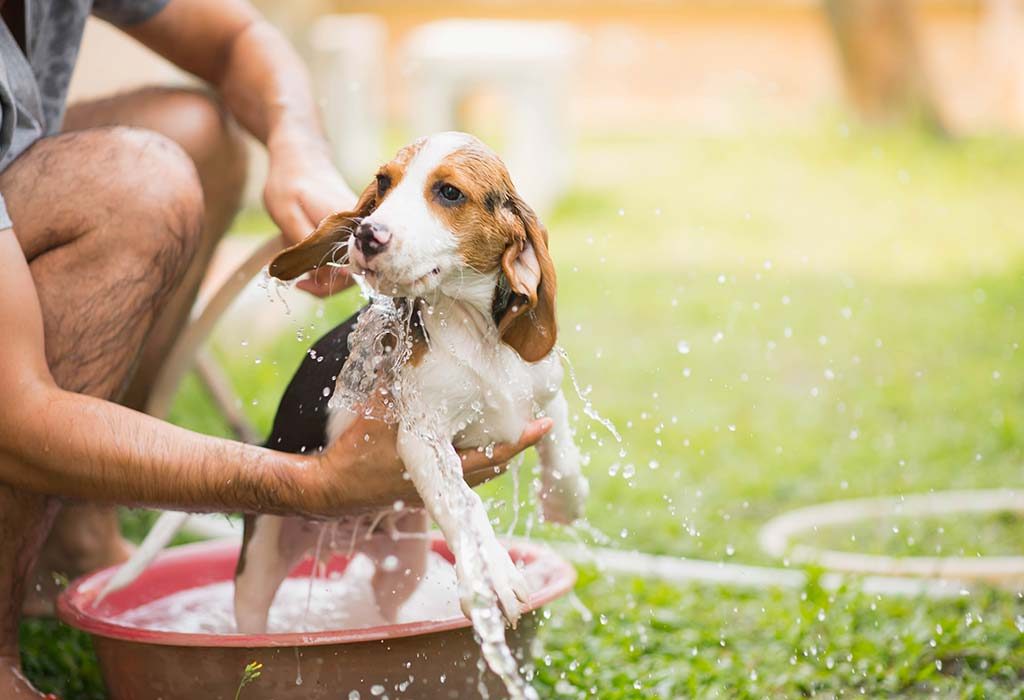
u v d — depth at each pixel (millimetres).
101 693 2848
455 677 2377
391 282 2039
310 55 8945
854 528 4043
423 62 10258
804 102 16625
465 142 2115
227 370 5270
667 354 6402
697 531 3975
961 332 6820
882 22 13930
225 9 3131
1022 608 3219
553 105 10453
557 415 2439
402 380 2186
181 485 2234
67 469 2240
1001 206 10680
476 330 2195
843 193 11367
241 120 3111
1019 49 15422
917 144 13414
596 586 3400
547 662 2791
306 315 6055
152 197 2520
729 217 10344
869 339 6723
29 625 3119
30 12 2645
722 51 16875
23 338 2262
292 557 2621
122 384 2584
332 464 2213
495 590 2123
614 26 16938
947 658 2953
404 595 2717
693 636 3102
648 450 4852
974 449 4824
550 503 2551
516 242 2111
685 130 15531
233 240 6461
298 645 2256
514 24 16984
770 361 6320
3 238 2279
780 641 3049
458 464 2182
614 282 8125
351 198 2660
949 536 3918
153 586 2871
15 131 2578
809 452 4855
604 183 11805
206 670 2307
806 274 8391
